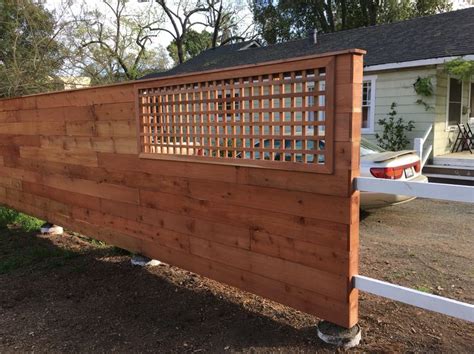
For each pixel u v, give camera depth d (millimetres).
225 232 3217
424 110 10188
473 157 9586
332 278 2611
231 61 17344
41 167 5348
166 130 3568
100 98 4199
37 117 5234
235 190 3092
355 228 2523
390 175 5582
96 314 3396
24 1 13906
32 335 3094
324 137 2541
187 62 21156
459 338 2793
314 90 2545
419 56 9844
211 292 3713
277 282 2918
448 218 6219
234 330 3010
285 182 2762
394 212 6684
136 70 27625
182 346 2842
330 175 2527
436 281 3793
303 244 2727
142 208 3971
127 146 3994
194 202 3432
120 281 4062
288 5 25734
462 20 11383
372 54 11297
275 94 2730
